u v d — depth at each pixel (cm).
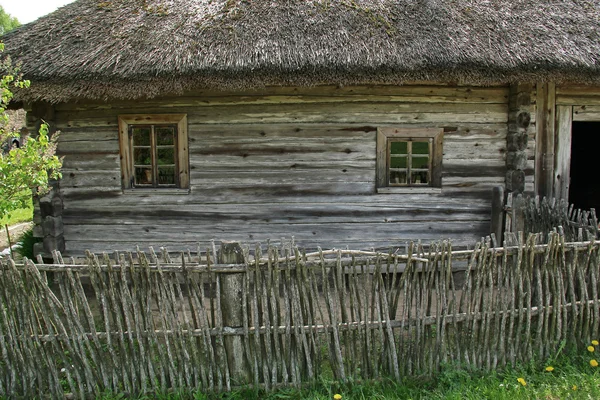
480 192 547
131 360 302
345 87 525
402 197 543
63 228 541
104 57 456
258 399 305
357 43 462
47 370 307
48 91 454
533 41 475
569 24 508
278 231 541
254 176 535
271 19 493
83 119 528
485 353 328
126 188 536
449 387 311
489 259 316
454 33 476
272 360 309
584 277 335
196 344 307
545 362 333
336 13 501
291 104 526
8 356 304
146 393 306
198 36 472
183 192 534
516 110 523
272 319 304
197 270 296
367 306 308
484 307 321
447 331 324
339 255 300
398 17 499
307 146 532
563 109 556
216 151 531
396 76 458
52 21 521
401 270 487
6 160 353
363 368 316
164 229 541
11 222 1010
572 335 338
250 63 443
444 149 539
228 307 302
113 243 543
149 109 525
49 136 515
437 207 546
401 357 321
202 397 299
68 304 296
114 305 297
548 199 545
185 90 487
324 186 538
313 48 455
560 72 466
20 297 296
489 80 468
